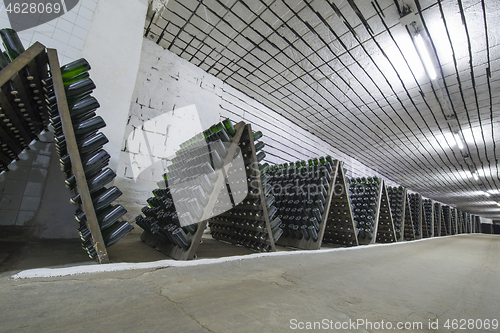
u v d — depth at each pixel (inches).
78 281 49.8
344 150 418.0
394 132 339.6
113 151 125.6
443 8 146.5
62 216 107.7
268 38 184.5
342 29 171.6
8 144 81.4
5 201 97.3
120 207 72.4
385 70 210.8
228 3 157.2
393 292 58.6
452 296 58.5
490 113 267.7
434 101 253.4
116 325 32.9
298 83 238.2
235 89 249.6
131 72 136.8
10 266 57.6
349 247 148.0
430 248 173.8
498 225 1052.5
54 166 108.7
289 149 304.5
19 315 33.7
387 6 151.3
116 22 135.2
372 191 193.8
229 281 58.8
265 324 36.4
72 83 66.5
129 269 60.7
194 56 205.5
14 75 52.7
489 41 168.1
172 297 45.2
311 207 138.0
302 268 79.6
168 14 166.7
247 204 112.8
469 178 563.2
